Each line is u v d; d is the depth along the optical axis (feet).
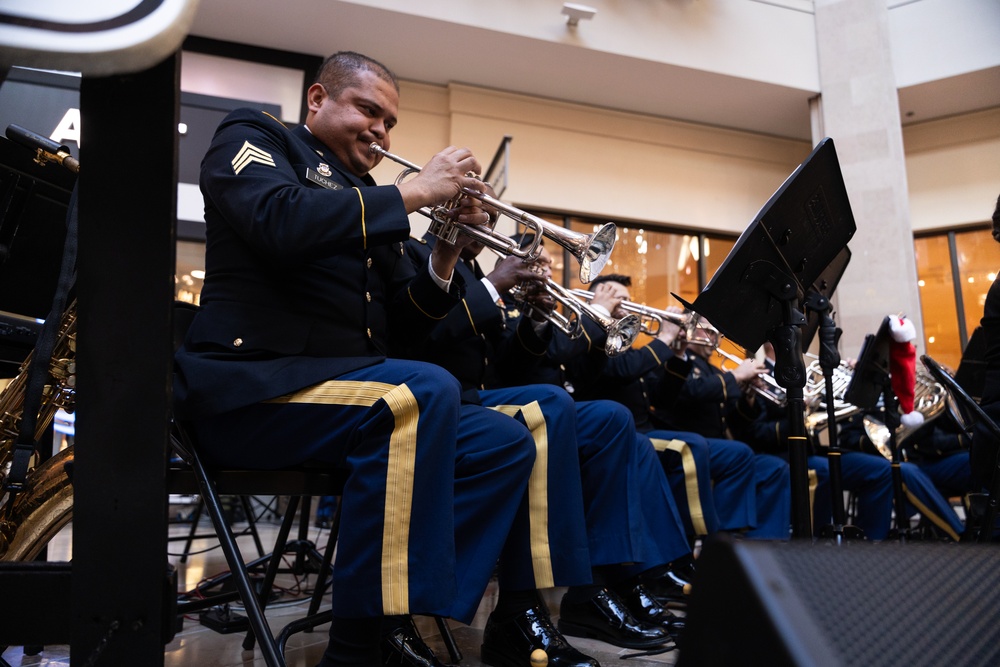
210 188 4.19
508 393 5.68
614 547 6.21
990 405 7.11
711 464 10.42
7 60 1.84
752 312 5.85
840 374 11.75
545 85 20.93
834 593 1.74
